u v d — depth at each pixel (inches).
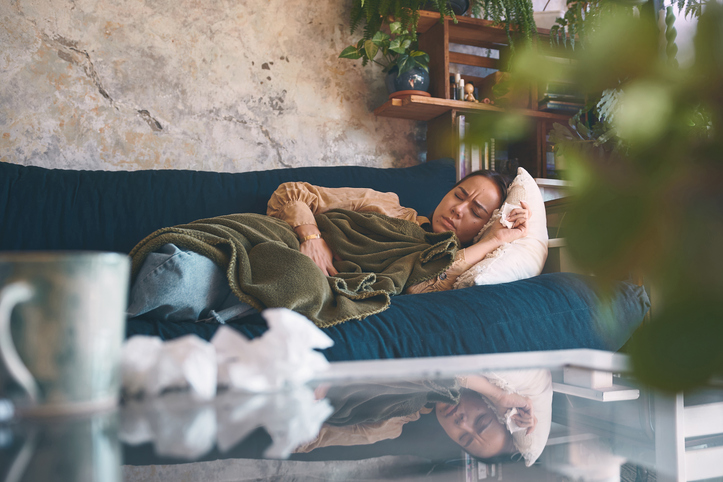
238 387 15.0
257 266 51.1
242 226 56.7
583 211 4.4
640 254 4.0
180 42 88.4
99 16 84.1
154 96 86.8
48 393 12.3
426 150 102.7
